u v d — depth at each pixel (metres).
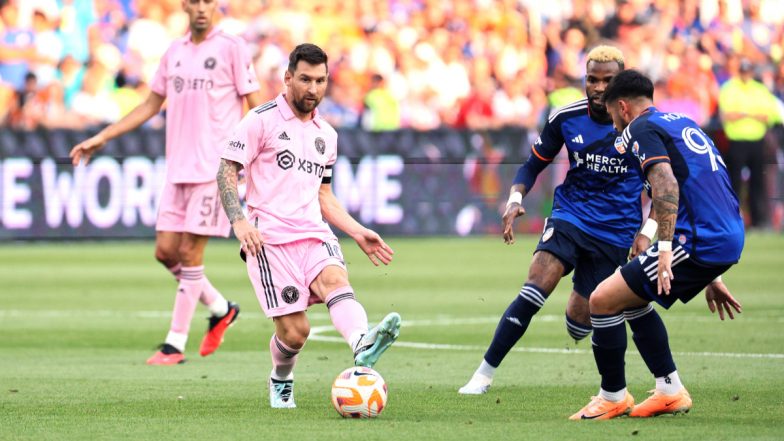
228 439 19.12
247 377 28.36
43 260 66.19
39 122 80.94
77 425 20.77
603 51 25.34
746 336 36.84
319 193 23.64
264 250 22.44
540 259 25.52
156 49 83.38
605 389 21.86
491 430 19.95
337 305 21.86
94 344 35.72
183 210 32.62
